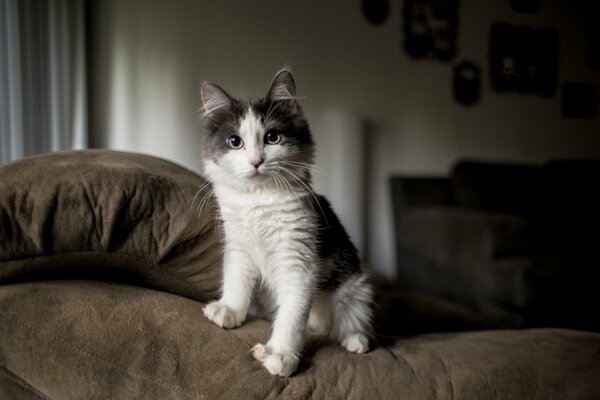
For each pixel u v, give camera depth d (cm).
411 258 292
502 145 374
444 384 91
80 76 230
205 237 103
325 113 314
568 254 247
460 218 253
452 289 256
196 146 268
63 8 218
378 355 100
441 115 350
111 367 76
